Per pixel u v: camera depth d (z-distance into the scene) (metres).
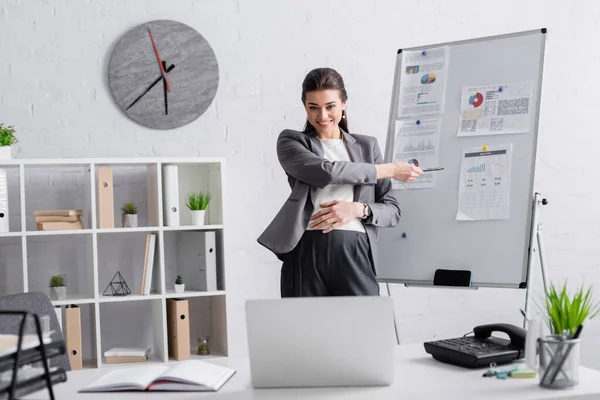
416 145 3.39
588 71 4.33
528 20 4.29
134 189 3.90
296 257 2.84
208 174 3.90
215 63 3.96
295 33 4.07
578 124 4.32
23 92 3.75
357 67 4.14
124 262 3.90
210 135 3.98
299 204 2.83
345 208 2.76
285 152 2.89
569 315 1.71
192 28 3.93
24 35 3.75
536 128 3.12
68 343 3.46
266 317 1.70
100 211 3.53
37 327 1.47
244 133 4.02
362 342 1.70
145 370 1.83
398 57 3.56
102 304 3.86
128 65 3.85
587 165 4.33
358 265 2.82
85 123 3.82
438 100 3.39
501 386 1.67
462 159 3.26
